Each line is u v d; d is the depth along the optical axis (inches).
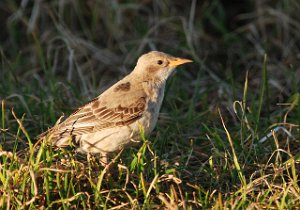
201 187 416.2
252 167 448.8
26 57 685.3
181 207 396.8
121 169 413.4
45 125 510.9
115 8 698.2
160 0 704.4
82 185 411.2
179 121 534.0
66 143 435.5
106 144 442.3
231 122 546.3
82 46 672.4
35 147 413.4
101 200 393.7
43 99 555.2
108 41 693.9
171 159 466.3
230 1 722.2
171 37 685.3
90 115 442.6
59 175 400.8
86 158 465.4
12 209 389.1
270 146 475.2
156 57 454.3
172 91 583.8
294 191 398.9
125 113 438.6
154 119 450.6
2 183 402.9
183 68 636.7
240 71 653.9
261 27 690.8
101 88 609.3
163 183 425.1
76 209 395.2
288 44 670.5
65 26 677.3
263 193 402.3
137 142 448.1
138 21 699.4
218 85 607.8
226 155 439.2
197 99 581.9
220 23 695.7
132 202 391.9
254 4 709.9
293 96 533.3
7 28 713.6
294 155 473.1
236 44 683.4
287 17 676.1
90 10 716.7
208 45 685.9
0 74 634.2
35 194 387.9
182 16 707.4
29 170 391.9
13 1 718.5
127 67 650.2
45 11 705.0
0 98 555.5
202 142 505.7
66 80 602.2
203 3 718.5
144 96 445.4
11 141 490.6
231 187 428.5
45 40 686.5
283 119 522.0
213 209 389.4
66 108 546.0
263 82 509.0
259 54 665.6
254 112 519.5
